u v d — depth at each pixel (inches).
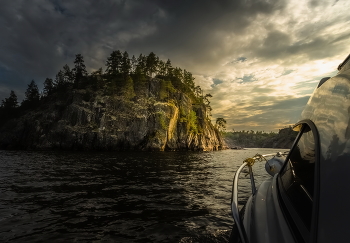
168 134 2576.3
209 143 3307.1
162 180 410.0
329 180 46.8
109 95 2854.3
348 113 50.1
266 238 65.1
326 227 41.4
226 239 160.2
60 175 463.8
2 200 260.8
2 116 3668.8
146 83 3221.0
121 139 2346.2
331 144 51.9
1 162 772.6
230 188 338.3
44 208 232.2
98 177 438.9
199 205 247.0
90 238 163.0
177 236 166.1
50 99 3681.1
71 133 2314.2
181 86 3841.0
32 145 2456.9
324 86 74.4
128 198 275.9
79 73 3777.1
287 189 77.6
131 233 172.1
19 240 157.9
